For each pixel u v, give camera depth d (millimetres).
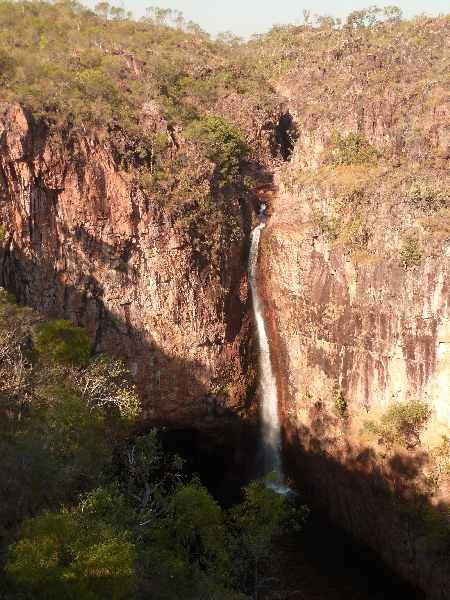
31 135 39531
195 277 44656
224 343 46469
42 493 22391
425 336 36438
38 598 16828
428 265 36000
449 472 34719
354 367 40812
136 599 20188
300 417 44938
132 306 43469
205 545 27578
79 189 41219
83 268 41781
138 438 34469
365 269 39438
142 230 42906
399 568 36125
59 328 33312
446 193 39312
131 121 44875
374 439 38969
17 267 40094
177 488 30844
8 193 39281
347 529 40438
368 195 42406
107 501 23625
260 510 29984
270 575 35531
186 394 45500
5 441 22750
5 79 42156
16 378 28078
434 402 36406
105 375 36250
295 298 45062
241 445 48562
